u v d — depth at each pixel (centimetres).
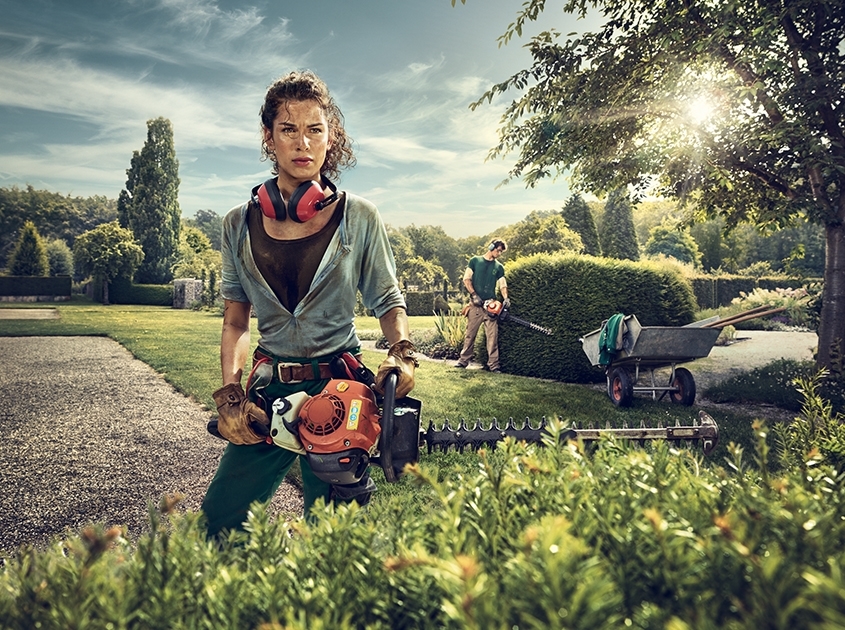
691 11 740
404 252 9281
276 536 111
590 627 63
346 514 106
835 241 720
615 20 816
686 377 720
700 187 850
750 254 6594
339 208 201
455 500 99
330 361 205
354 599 91
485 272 1063
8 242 9912
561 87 850
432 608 87
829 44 713
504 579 79
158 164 6194
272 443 199
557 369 961
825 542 89
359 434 174
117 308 3988
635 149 834
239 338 217
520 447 138
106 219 11312
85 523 373
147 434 598
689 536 84
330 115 219
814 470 127
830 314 723
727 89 715
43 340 1569
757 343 1564
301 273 199
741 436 516
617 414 645
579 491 109
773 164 775
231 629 83
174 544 99
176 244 6278
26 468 488
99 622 80
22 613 87
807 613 72
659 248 6544
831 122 709
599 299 944
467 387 825
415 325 2345
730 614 79
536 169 878
